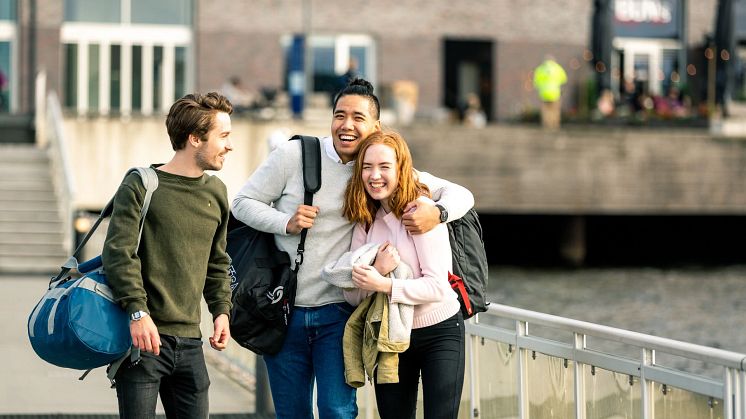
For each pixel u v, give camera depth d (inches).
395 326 219.1
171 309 208.5
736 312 887.1
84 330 201.6
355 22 1520.7
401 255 223.9
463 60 1588.3
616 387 217.8
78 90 1429.6
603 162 1218.6
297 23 1489.9
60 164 956.0
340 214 229.8
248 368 426.3
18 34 1403.8
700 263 1282.0
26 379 437.1
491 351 266.7
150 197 207.3
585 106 1384.1
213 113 210.4
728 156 1242.6
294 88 1227.9
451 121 1441.9
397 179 223.9
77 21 1430.9
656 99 1386.6
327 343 229.9
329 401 227.8
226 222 218.1
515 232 1402.6
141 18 1448.1
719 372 602.2
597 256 1362.0
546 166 1208.2
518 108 1574.8
